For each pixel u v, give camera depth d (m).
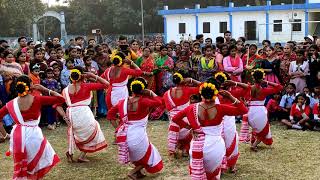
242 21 33.25
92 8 46.06
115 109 6.64
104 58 11.55
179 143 7.75
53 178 6.88
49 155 6.08
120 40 11.20
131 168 7.32
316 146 8.39
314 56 10.81
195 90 7.35
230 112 5.55
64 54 12.08
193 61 11.11
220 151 5.57
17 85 5.88
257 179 6.59
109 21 45.47
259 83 7.81
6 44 11.33
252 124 7.95
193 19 34.78
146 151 6.47
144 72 10.44
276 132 9.68
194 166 5.59
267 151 8.11
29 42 12.59
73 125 7.36
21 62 10.26
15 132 5.88
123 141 6.40
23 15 37.31
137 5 45.56
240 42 11.38
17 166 5.84
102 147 7.62
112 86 8.65
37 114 5.97
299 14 31.50
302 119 9.85
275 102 10.82
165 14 35.66
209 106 5.57
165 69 11.26
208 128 5.55
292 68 10.95
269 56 11.11
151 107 6.43
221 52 10.69
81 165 7.54
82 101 7.34
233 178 6.66
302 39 31.50
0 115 5.98
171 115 7.49
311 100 10.04
